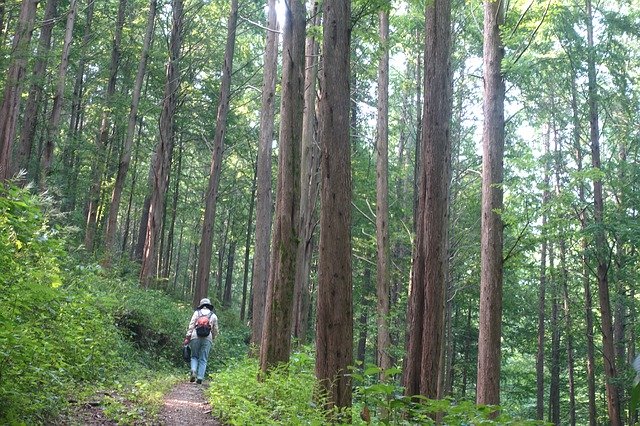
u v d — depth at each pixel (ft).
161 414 23.00
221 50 100.37
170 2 90.74
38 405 16.20
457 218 75.56
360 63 65.87
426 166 29.48
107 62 95.81
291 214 30.66
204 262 69.15
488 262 39.93
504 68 41.83
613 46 61.41
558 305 94.94
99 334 30.27
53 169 70.18
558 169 64.28
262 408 22.98
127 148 75.41
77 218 76.79
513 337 98.48
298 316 54.49
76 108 94.68
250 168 132.87
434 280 28.37
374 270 92.43
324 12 25.12
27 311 20.17
